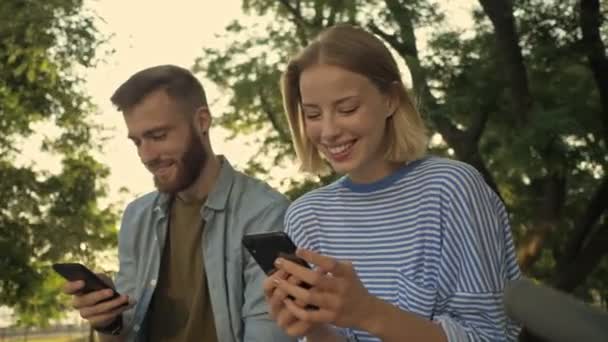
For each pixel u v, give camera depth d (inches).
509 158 437.1
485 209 80.7
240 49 547.8
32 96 584.1
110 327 111.5
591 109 454.9
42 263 600.7
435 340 66.5
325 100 80.7
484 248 78.8
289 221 92.2
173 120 112.3
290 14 544.7
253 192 116.3
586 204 551.8
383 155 85.4
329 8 503.2
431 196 81.8
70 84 578.9
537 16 477.7
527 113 454.0
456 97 462.3
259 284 109.8
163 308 116.7
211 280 112.5
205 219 114.0
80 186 614.5
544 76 474.9
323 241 87.8
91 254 610.2
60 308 608.4
